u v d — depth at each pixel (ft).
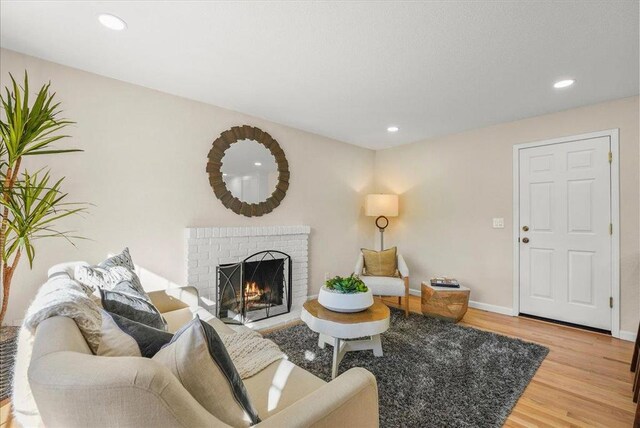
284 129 12.08
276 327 9.92
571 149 10.14
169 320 6.35
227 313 10.05
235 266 10.19
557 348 8.36
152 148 8.71
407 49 6.64
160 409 1.94
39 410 2.07
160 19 5.69
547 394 6.20
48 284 4.52
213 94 9.14
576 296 10.02
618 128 9.29
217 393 2.64
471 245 12.46
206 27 5.93
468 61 7.12
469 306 12.43
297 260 12.17
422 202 14.11
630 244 9.06
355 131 12.84
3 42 6.46
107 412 1.88
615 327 9.21
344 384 3.10
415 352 7.96
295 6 5.31
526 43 6.37
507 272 11.48
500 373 6.91
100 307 4.35
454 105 9.87
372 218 15.89
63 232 7.31
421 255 14.11
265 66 7.43
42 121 5.50
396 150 15.19
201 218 9.71
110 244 7.95
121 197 8.16
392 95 9.11
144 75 7.93
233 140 10.41
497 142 11.79
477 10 5.36
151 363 2.07
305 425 2.52
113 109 8.06
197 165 9.62
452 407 5.67
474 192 12.41
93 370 1.96
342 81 8.21
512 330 9.71
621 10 5.31
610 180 9.43
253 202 10.99
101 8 5.40
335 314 7.20
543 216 10.72
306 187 12.89
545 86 8.43
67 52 6.84
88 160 7.67
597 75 7.74
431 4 5.23
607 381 6.69
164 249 8.90
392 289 11.20
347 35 6.15
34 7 5.37
